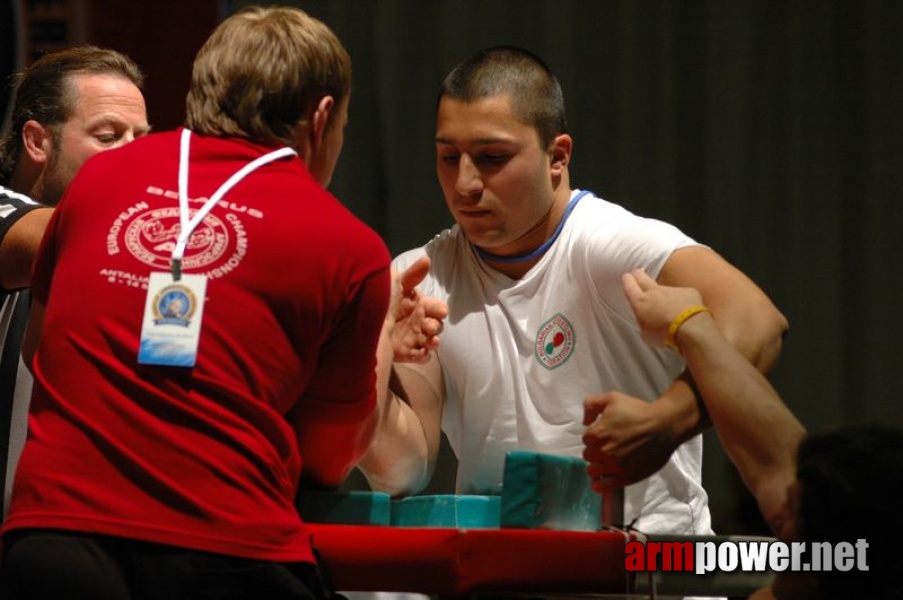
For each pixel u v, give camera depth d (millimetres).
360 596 5820
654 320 4383
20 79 6234
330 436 4121
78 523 3510
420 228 10133
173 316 3674
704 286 4891
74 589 3463
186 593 3498
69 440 3621
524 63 5426
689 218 10312
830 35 10367
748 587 4059
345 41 10148
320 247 3834
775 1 10328
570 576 3891
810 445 3635
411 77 10141
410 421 5359
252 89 4074
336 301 3863
